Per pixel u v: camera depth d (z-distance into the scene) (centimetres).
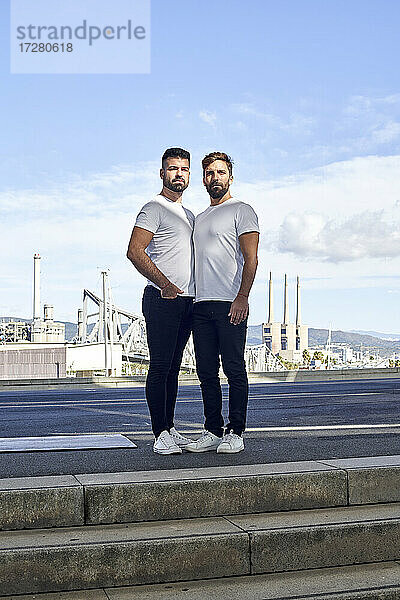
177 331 474
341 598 299
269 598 297
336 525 338
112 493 344
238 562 324
